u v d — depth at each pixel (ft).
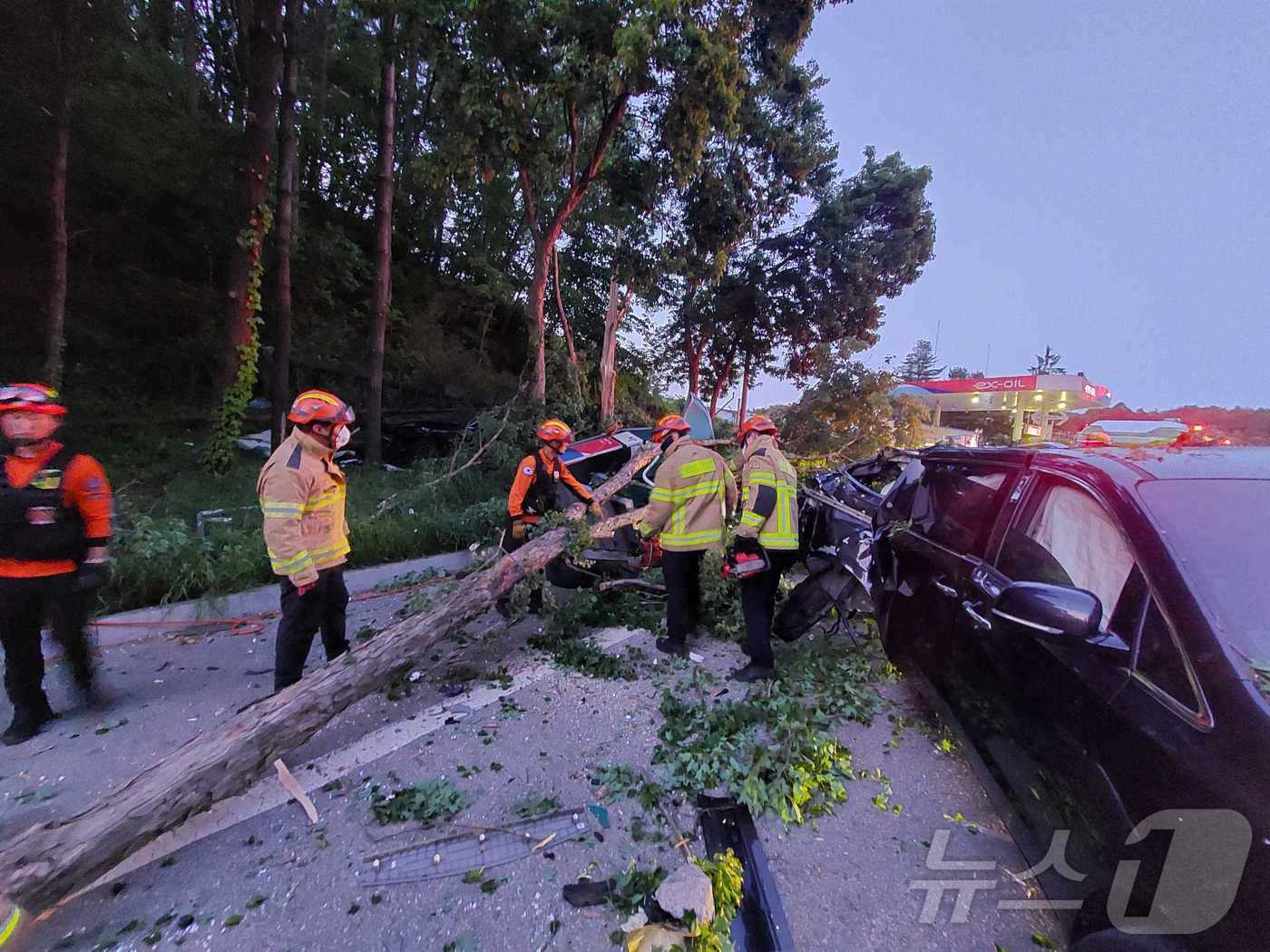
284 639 10.98
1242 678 5.20
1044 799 6.62
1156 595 6.14
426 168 31.81
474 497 26.27
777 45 34.40
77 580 10.52
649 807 8.86
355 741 10.70
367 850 8.07
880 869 7.81
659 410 58.59
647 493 19.94
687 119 30.55
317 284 55.88
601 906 7.18
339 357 53.16
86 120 40.65
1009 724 7.51
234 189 47.55
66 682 12.00
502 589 12.52
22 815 8.57
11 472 9.89
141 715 11.29
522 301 67.36
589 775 9.73
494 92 29.71
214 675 12.94
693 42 28.17
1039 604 6.44
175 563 16.39
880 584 12.62
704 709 11.41
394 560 20.65
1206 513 6.82
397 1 28.30
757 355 62.90
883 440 45.96
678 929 6.58
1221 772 4.75
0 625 10.05
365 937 6.73
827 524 17.10
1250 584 5.99
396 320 59.36
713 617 16.30
